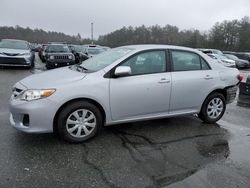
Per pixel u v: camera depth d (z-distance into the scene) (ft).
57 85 13.82
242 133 17.40
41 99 13.46
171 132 16.84
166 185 10.89
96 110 14.74
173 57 17.02
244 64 82.99
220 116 19.10
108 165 12.32
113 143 14.75
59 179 11.05
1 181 10.70
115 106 15.12
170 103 16.79
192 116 20.34
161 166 12.42
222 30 199.41
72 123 14.29
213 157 13.60
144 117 16.24
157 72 16.29
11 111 14.10
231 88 19.08
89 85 14.33
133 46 17.13
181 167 12.42
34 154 13.07
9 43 50.55
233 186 11.02
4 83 31.91
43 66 57.16
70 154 13.25
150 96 15.92
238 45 191.11
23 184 10.59
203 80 17.74
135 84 15.39
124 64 15.40
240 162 13.17
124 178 11.30
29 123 13.51
